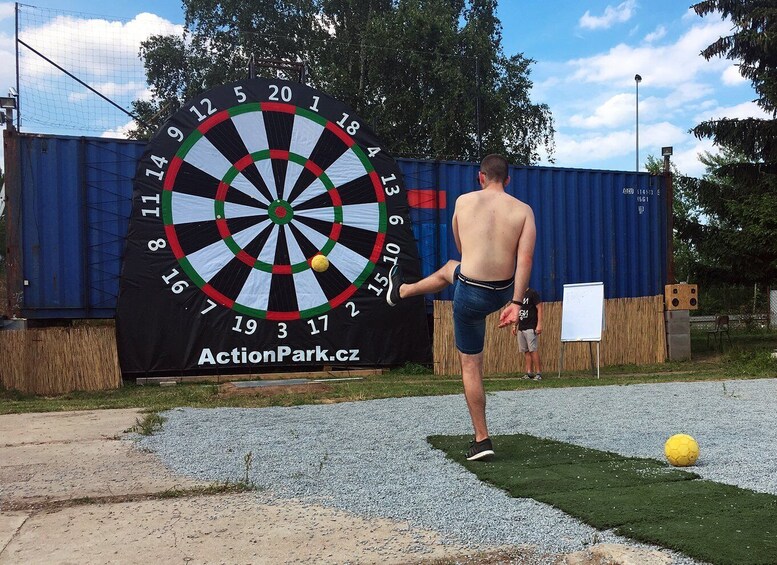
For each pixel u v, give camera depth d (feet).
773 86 57.67
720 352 52.54
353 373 36.81
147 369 34.01
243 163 36.09
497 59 94.99
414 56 86.07
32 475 13.30
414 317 38.42
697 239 64.64
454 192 42.86
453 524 9.80
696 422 18.51
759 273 62.13
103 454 15.29
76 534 9.66
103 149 35.70
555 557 8.47
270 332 35.94
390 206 38.52
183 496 11.71
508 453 14.42
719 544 8.33
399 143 88.63
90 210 35.42
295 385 29.99
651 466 13.03
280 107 36.86
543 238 45.37
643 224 48.57
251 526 9.93
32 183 34.60
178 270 34.60
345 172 37.88
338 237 37.45
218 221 35.47
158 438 17.12
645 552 8.31
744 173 62.49
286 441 16.42
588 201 46.83
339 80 87.86
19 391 31.48
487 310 13.42
